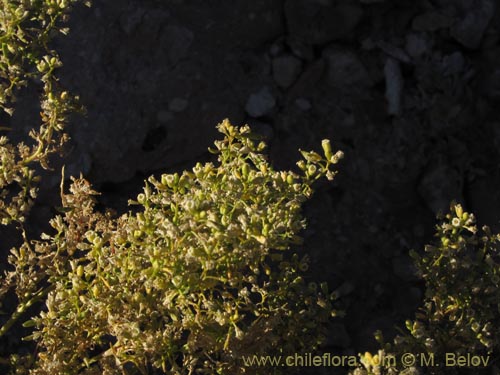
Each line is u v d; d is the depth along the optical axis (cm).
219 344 412
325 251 684
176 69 688
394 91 721
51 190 661
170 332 398
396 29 740
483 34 748
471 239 439
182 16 698
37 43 462
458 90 734
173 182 398
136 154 680
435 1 745
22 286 458
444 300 446
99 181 680
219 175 398
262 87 712
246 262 401
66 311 424
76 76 669
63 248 459
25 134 658
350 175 707
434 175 708
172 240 385
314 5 720
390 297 677
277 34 727
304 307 555
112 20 682
